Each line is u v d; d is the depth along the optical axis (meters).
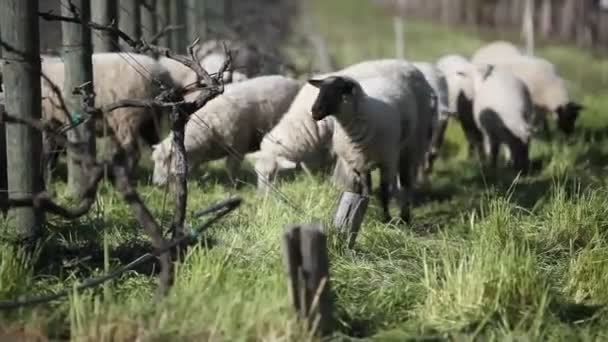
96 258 10.55
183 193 9.50
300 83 17.02
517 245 11.14
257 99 16.28
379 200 15.10
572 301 9.97
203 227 8.84
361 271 10.41
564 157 18.20
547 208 13.19
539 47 43.91
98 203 12.51
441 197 16.00
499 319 8.98
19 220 10.45
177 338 8.07
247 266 10.21
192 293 8.45
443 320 8.97
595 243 11.58
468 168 18.61
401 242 11.87
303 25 52.81
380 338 8.60
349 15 68.50
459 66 19.36
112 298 8.77
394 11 71.81
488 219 12.08
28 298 8.56
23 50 10.08
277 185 14.91
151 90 15.23
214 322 8.17
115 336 8.17
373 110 12.85
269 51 27.22
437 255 11.38
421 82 14.51
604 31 46.25
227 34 27.67
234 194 14.73
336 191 13.88
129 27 17.27
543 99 21.05
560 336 8.75
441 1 64.06
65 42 13.39
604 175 16.64
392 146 13.21
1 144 11.86
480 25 58.12
